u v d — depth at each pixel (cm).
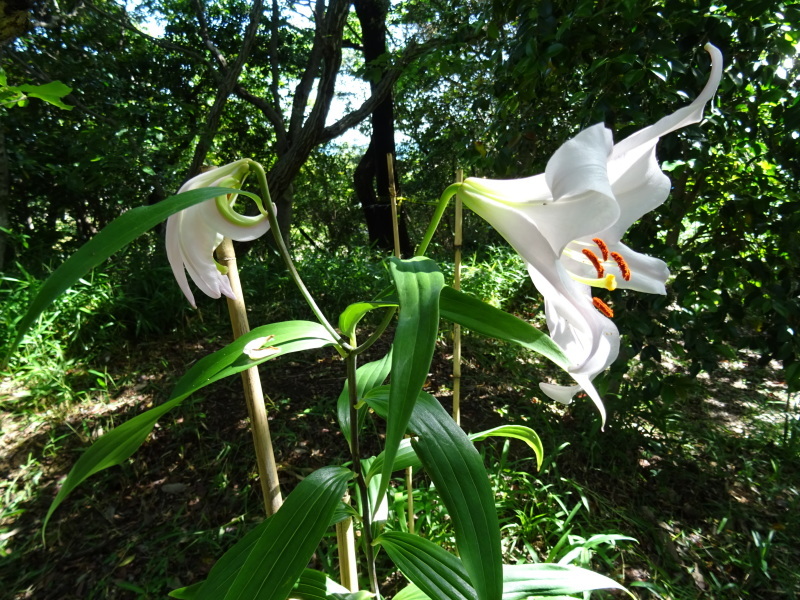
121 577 178
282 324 81
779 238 202
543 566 100
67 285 48
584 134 56
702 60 166
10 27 165
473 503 68
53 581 178
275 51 628
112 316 320
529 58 181
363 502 97
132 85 642
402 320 54
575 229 61
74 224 712
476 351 346
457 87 484
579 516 211
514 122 233
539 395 289
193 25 766
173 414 258
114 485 220
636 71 160
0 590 175
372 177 795
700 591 185
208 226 72
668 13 164
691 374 218
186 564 183
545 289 73
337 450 240
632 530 208
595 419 245
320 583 102
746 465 254
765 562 194
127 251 397
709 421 306
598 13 164
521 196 67
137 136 439
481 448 244
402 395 51
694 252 206
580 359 75
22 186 551
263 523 97
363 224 1120
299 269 450
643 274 81
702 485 241
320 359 324
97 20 556
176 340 337
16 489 218
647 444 263
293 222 1083
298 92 605
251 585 74
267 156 884
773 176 203
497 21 217
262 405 116
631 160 70
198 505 209
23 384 273
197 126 514
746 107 195
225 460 229
